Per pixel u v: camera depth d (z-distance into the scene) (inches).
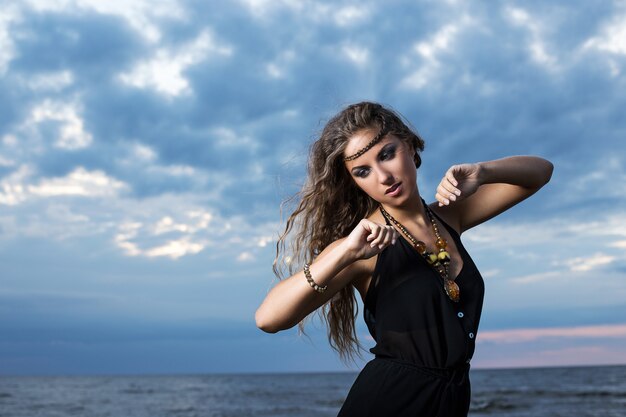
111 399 1955.0
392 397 82.1
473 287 86.9
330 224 94.0
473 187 86.0
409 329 82.8
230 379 5600.4
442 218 96.3
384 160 85.2
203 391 2696.9
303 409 1419.8
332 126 87.1
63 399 1947.6
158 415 1230.9
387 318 84.0
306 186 93.4
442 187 83.0
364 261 85.8
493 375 4067.4
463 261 88.7
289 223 96.3
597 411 1162.6
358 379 86.7
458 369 83.6
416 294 83.1
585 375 3875.5
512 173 91.0
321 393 2406.5
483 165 87.7
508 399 1530.5
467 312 85.0
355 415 83.6
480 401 1461.6
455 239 90.7
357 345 99.9
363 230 75.5
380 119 85.2
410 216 88.9
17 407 1501.0
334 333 100.4
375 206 93.0
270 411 1347.2
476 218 98.8
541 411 1176.2
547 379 3250.5
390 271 84.7
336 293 90.4
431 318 82.7
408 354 83.0
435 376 82.2
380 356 86.0
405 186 85.7
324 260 78.0
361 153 84.8
